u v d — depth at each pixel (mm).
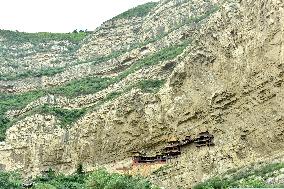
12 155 85938
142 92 78688
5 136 90438
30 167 83562
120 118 77438
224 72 67875
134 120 75938
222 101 66938
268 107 61000
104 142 78000
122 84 92312
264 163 57688
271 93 60844
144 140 74375
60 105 97188
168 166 67375
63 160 82062
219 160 62906
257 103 62375
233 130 64250
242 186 48094
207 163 63656
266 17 63531
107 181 57531
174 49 90812
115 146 76875
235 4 70312
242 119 63750
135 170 71062
